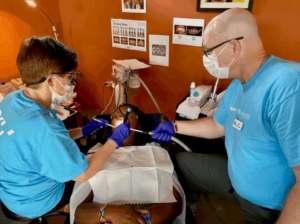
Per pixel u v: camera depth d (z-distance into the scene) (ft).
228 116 3.92
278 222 2.81
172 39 6.20
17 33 7.14
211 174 4.53
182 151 5.00
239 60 3.29
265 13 4.93
